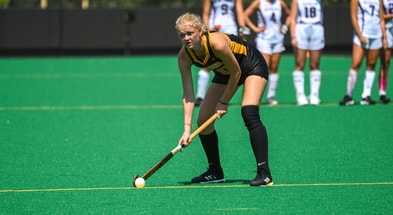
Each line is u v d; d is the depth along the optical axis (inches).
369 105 1684.3
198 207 862.5
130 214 837.2
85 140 1320.1
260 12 1695.4
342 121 1480.1
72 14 3201.3
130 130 1422.2
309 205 865.5
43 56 3216.0
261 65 943.7
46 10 3189.0
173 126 1462.8
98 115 1615.4
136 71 2598.4
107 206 871.1
